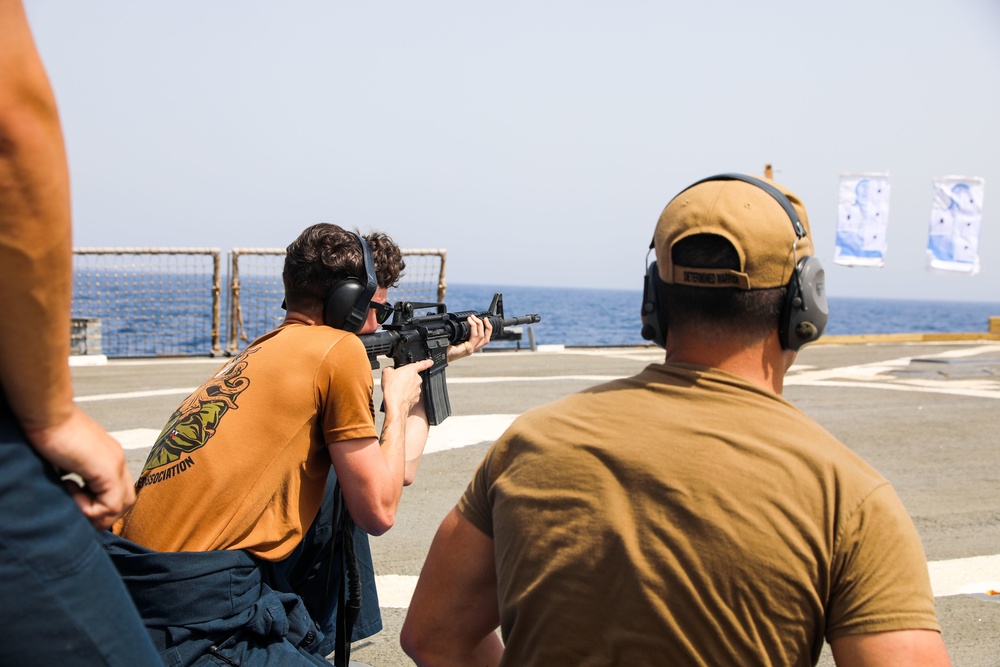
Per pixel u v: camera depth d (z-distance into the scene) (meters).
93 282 13.68
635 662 1.40
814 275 1.55
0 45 1.08
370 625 3.13
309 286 2.71
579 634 1.46
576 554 1.48
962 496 6.00
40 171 1.12
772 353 1.59
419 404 3.24
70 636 1.24
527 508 1.57
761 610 1.36
